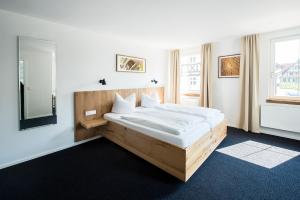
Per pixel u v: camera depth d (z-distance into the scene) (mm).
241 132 3738
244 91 3852
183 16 2559
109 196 1763
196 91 4875
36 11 2342
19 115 2482
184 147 1952
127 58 3965
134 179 2057
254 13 2473
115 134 3100
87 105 3242
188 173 1985
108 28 3111
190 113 3123
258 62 3609
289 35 3270
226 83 4191
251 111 3783
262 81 3650
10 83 2379
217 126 2930
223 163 2389
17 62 2428
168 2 2104
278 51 3486
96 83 3406
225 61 4156
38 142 2693
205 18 2650
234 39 3965
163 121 2588
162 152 2191
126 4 2150
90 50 3270
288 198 1694
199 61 4738
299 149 2830
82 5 2168
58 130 2914
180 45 4566
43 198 1743
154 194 1783
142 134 2498
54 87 2801
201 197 1729
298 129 3188
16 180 2055
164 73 5098
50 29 2730
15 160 2473
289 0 2082
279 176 2068
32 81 2572
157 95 4504
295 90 3342
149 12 2402
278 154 2654
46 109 2740
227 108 4230
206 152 2484
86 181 2027
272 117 3475
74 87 3074
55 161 2533
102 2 2090
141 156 2561
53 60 2771
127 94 3973
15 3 2090
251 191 1804
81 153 2807
